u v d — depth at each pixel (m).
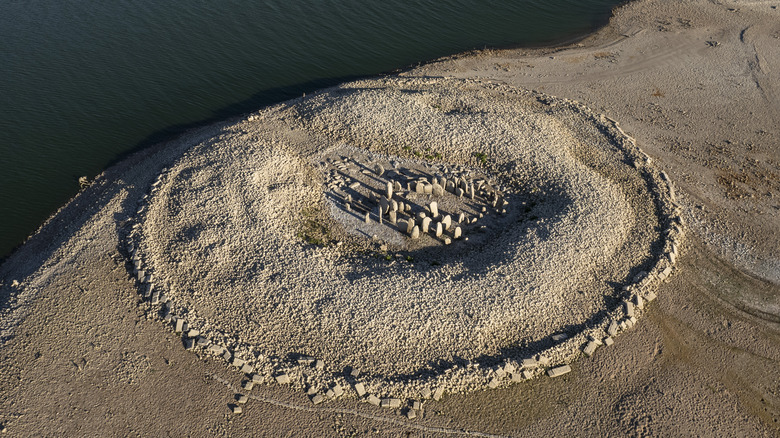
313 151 33.16
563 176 30.70
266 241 26.25
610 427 20.28
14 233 28.44
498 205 30.14
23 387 20.66
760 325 23.97
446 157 33.03
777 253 27.42
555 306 23.88
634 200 29.97
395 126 34.41
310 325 22.78
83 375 21.08
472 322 22.98
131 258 25.31
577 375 21.72
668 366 22.22
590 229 27.17
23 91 37.94
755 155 34.12
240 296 23.73
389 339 22.39
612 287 24.95
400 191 30.86
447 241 27.56
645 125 36.69
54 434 19.45
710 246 27.55
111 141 34.59
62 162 32.78
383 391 20.94
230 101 39.09
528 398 21.02
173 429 19.80
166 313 23.05
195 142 33.19
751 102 39.12
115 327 22.62
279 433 19.83
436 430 20.06
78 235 26.69
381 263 26.38
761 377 22.03
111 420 19.91
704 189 31.22
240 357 21.72
